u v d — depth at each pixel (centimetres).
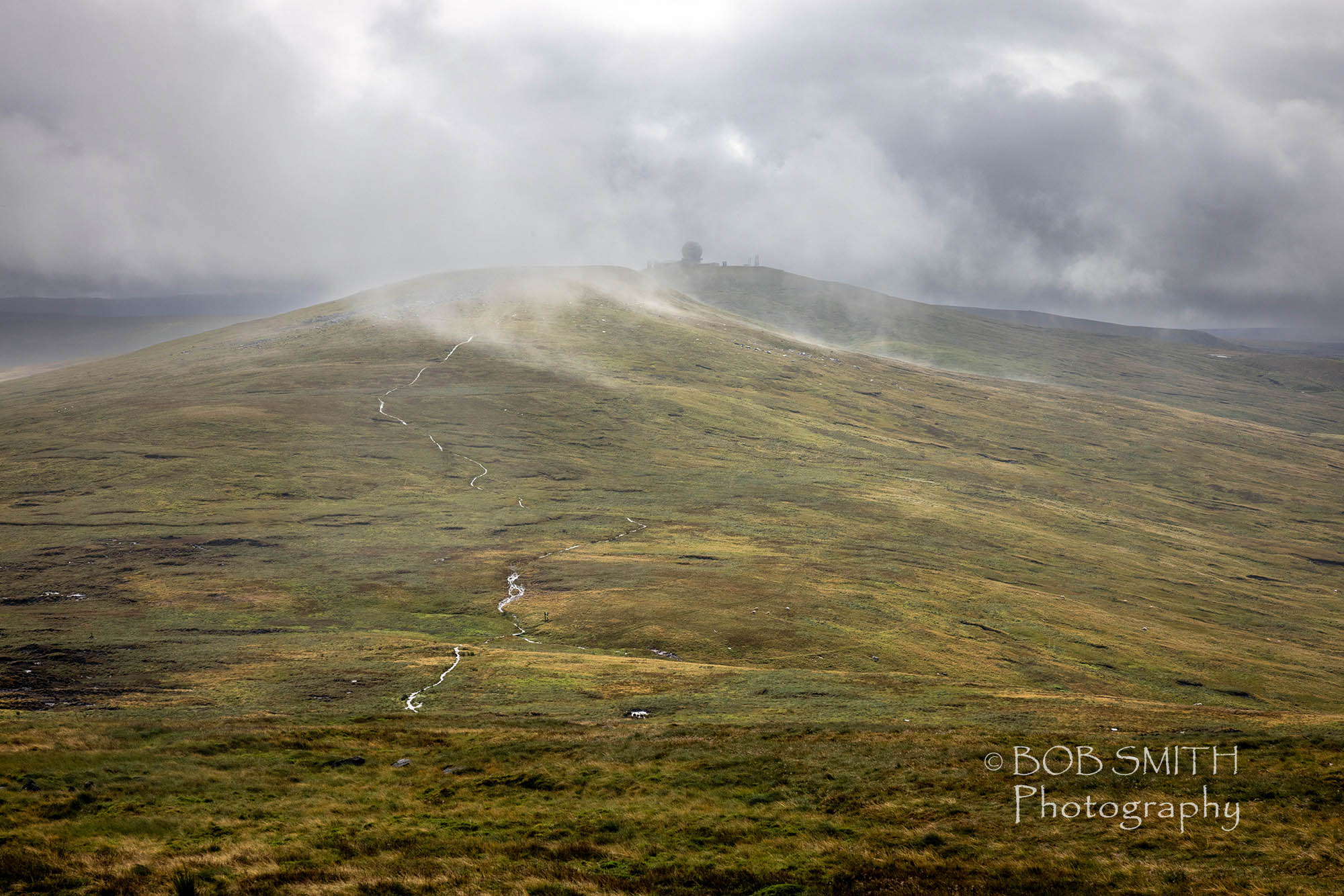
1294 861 2825
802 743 4412
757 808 3538
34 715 5106
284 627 8775
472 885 2788
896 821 3344
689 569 11862
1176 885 2731
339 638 8244
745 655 8488
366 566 11506
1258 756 3800
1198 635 11875
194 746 4272
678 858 3036
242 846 3078
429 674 6900
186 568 11012
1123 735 4284
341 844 3136
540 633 9031
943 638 9644
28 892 2648
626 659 7850
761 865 2956
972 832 3206
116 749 4131
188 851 3028
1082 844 3067
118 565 11031
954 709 5684
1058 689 8456
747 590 10831
